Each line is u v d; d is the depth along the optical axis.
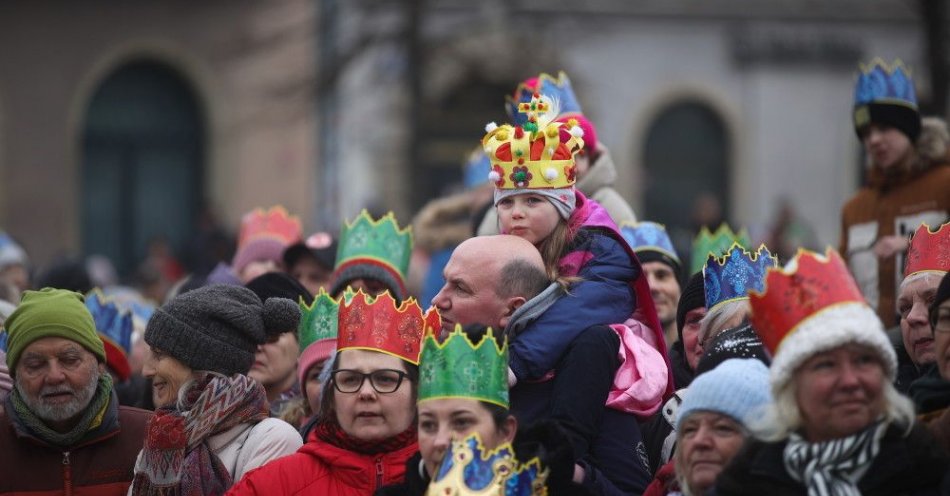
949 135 20.11
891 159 19.72
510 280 13.31
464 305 13.33
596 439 13.36
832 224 71.06
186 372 13.98
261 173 65.50
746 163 71.00
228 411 13.87
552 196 13.86
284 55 64.75
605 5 69.75
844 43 70.69
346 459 13.16
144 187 66.31
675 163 71.12
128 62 65.88
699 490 11.74
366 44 50.28
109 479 14.41
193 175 66.62
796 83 71.00
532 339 13.22
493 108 63.69
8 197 64.44
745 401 11.65
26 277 25.03
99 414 14.41
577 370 13.06
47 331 14.12
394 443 13.20
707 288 14.13
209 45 66.00
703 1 70.50
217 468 13.77
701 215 46.72
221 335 14.07
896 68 19.75
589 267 13.80
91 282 23.55
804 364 11.12
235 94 65.94
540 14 60.19
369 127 61.47
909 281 14.30
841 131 71.06
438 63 56.78
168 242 58.97
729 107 70.94
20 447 14.27
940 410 12.43
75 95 65.06
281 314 14.41
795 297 11.18
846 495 10.94
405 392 13.13
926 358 14.12
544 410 13.20
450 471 11.77
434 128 65.25
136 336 19.67
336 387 13.19
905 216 19.70
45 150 64.81
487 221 19.08
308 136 64.75
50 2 64.75
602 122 70.06
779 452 11.25
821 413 11.09
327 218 57.06
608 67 70.00
